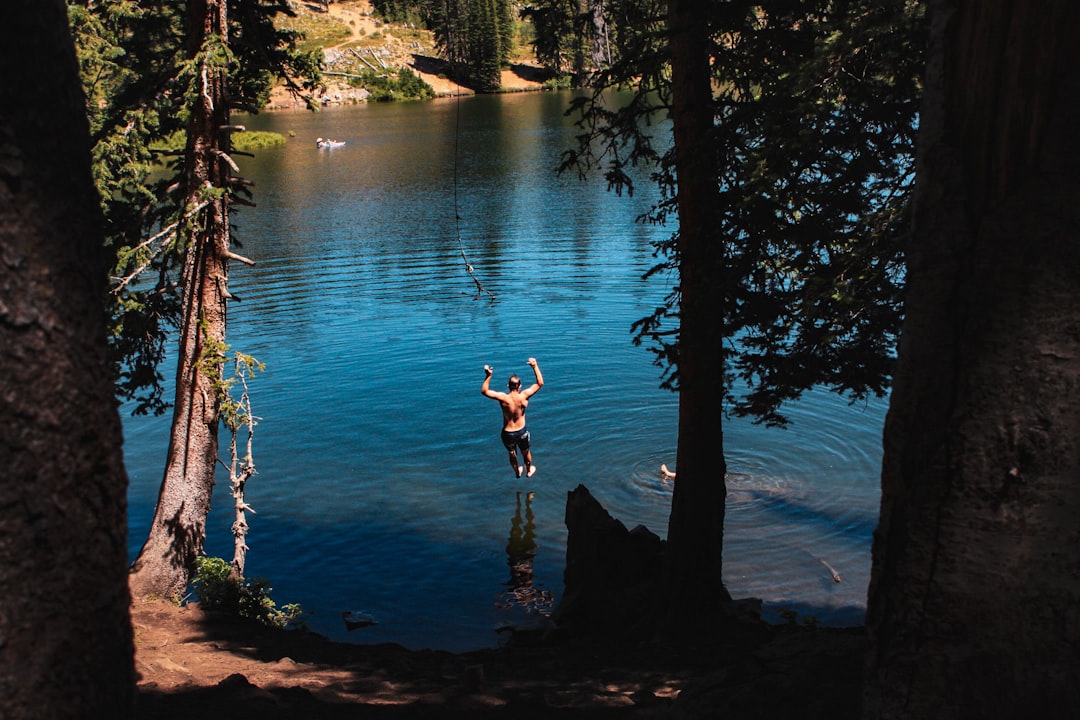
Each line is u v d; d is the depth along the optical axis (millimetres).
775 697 4781
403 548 13367
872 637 2652
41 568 1542
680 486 9664
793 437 16578
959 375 2393
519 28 121688
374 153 59156
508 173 48406
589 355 20891
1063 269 2264
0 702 1498
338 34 116688
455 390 19312
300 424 17812
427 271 28906
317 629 11258
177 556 10688
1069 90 2232
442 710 5570
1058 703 2406
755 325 8922
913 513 2500
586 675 7688
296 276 28891
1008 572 2381
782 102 7680
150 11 11031
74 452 1591
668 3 9203
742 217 8367
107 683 1678
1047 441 2305
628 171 44969
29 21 1523
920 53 6980
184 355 10711
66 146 1602
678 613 9656
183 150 10555
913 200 2564
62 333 1568
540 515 14320
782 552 12797
